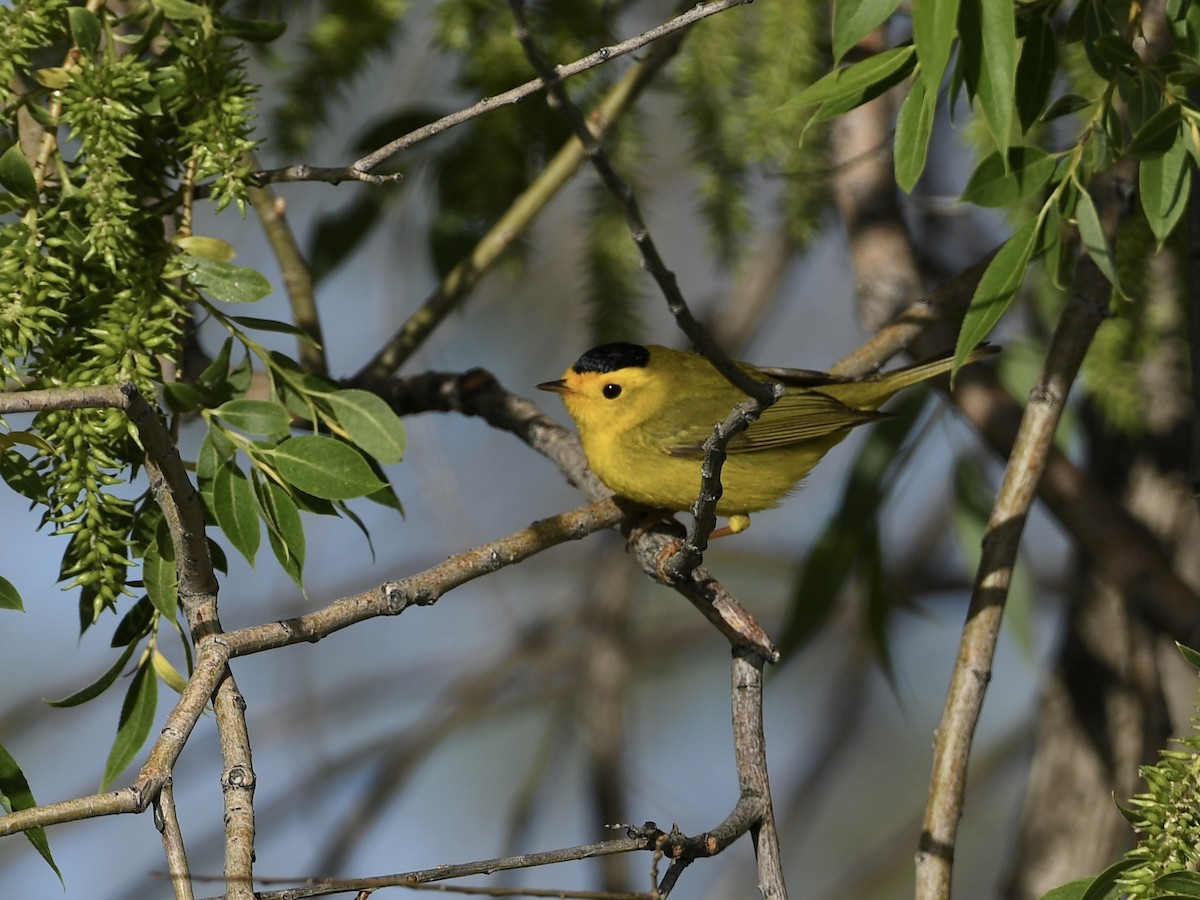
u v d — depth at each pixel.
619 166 10.31
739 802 6.47
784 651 11.23
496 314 16.06
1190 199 7.82
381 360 10.30
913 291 10.34
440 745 16.44
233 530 6.32
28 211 6.20
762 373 11.09
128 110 6.22
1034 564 16.53
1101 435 11.43
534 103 10.30
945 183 13.23
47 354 6.16
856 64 6.40
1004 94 5.94
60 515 6.16
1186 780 5.51
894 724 16.69
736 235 10.11
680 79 9.88
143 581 6.23
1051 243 6.57
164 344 6.30
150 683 6.46
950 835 6.86
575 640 16.16
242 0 10.45
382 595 6.59
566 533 8.16
